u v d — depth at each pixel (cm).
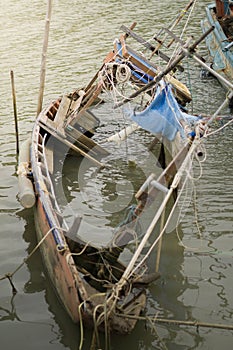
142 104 1386
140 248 780
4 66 2219
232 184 1223
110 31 2659
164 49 2309
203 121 950
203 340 785
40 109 1421
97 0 3394
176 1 3206
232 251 993
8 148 1468
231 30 1956
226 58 1728
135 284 802
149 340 782
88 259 870
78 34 2642
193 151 854
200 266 954
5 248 1024
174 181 809
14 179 1300
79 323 770
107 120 1592
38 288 909
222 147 1398
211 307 855
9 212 1153
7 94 1884
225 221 1084
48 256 905
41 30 2772
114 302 728
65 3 3369
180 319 830
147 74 1329
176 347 772
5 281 931
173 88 1343
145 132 1518
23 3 3484
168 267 952
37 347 781
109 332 738
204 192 1188
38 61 2256
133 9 3078
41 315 845
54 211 928
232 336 791
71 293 769
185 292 889
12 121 1647
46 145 1337
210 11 2220
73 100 1538
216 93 1772
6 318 841
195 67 2044
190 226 1071
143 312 829
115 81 1341
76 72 2086
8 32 2784
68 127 1350
